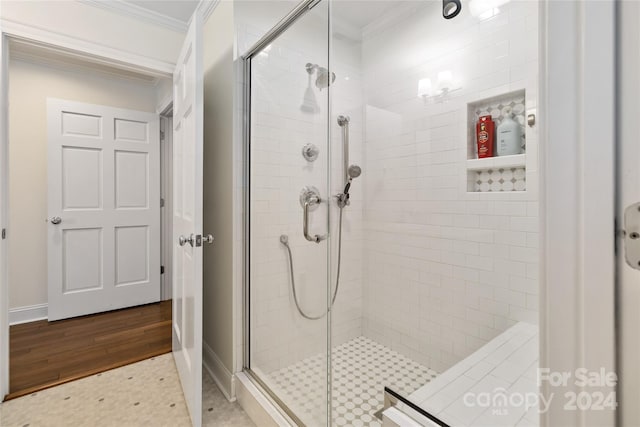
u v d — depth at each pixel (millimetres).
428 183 1375
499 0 1181
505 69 1163
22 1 1688
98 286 2783
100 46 1924
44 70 2625
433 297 1314
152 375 1818
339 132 1635
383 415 1078
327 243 1538
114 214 2846
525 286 1063
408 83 1465
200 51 1344
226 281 1702
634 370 430
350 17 1640
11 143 2521
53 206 2574
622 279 437
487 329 1123
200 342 1333
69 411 1501
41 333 2367
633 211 426
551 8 477
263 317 1640
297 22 1597
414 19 1455
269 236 1646
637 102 420
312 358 1484
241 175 1663
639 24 415
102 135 2783
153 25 2111
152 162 3043
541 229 500
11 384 1711
